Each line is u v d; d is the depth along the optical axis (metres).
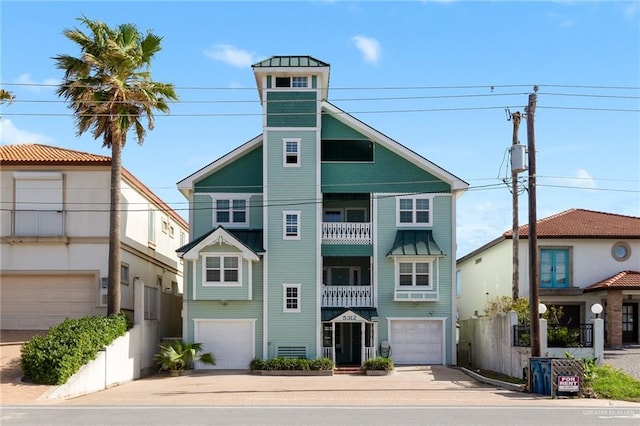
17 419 17.25
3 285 32.97
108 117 30.31
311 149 35.66
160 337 35.59
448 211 36.47
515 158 26.33
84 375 24.72
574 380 22.89
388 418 17.48
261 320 34.97
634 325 38.97
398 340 35.84
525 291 38.91
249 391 25.44
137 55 30.91
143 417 17.59
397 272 35.97
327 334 35.72
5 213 32.78
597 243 39.47
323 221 38.34
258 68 35.34
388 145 36.53
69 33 30.03
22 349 24.34
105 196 33.06
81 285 33.06
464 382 28.75
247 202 36.69
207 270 34.75
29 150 34.53
